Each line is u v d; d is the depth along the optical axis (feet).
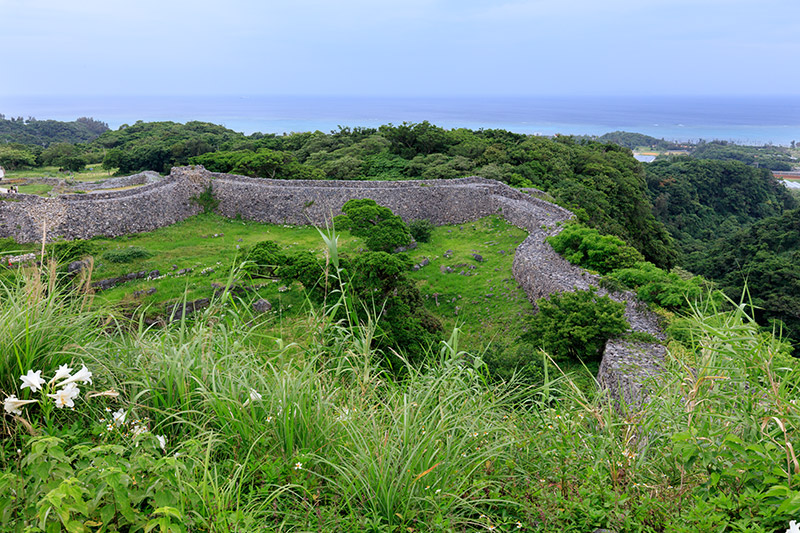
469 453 16.83
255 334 21.44
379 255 72.49
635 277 80.64
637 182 247.29
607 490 14.93
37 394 15.05
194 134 390.01
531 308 92.22
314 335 21.75
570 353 66.23
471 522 14.06
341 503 14.20
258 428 15.80
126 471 11.66
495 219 147.23
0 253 19.07
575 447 17.54
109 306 20.57
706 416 16.14
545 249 106.22
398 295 79.10
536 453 17.47
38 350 15.64
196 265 117.80
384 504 13.65
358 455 14.62
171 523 10.94
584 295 72.43
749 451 13.80
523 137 269.03
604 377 55.06
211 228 154.10
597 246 92.32
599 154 260.62
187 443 13.84
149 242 137.59
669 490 14.79
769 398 15.28
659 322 67.31
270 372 19.43
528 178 186.70
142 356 18.03
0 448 12.91
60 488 9.96
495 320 92.07
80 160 318.65
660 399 18.57
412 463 14.49
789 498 11.18
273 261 78.64
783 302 116.47
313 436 16.22
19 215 129.59
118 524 11.09
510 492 15.57
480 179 164.76
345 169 195.83
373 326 22.08
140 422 15.07
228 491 12.55
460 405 18.98
